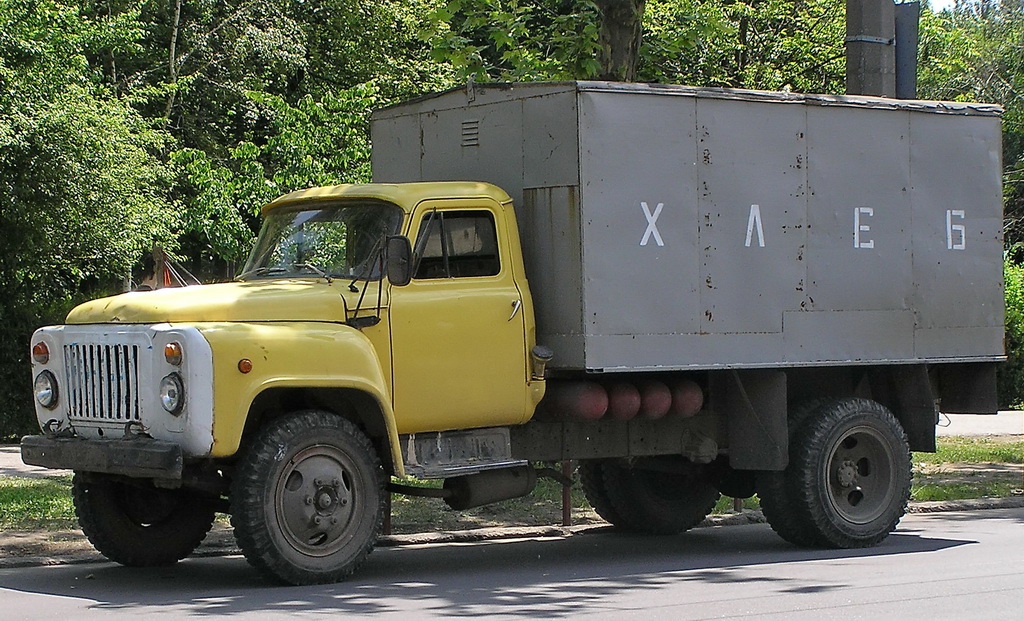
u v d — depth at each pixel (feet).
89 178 73.87
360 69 117.39
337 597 31.63
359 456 33.60
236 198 81.30
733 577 35.17
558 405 37.65
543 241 37.06
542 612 29.63
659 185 37.47
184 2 111.24
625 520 44.80
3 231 74.02
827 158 40.65
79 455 33.06
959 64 123.65
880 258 41.55
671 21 65.26
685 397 39.24
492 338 36.11
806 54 92.48
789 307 39.70
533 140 37.32
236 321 32.76
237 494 32.12
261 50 109.70
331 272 35.73
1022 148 140.26
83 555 38.63
